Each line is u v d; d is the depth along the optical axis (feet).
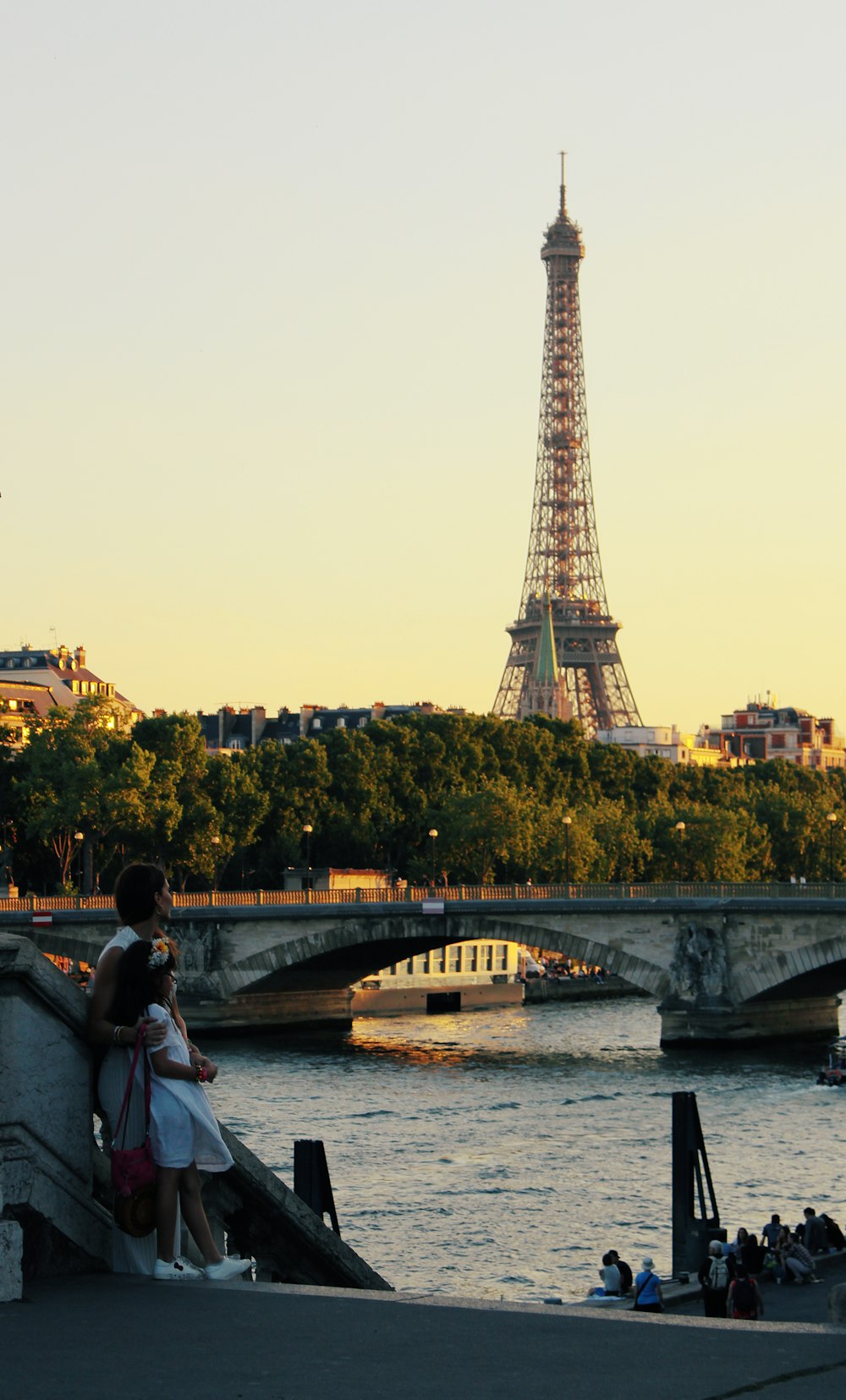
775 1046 483.92
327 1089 388.98
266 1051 466.70
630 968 487.20
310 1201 151.12
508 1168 297.53
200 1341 40.45
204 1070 50.62
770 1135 326.65
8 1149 47.34
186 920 508.53
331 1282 58.39
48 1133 48.60
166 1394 36.04
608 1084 396.16
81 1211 49.24
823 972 475.31
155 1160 49.16
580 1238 249.96
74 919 491.72
